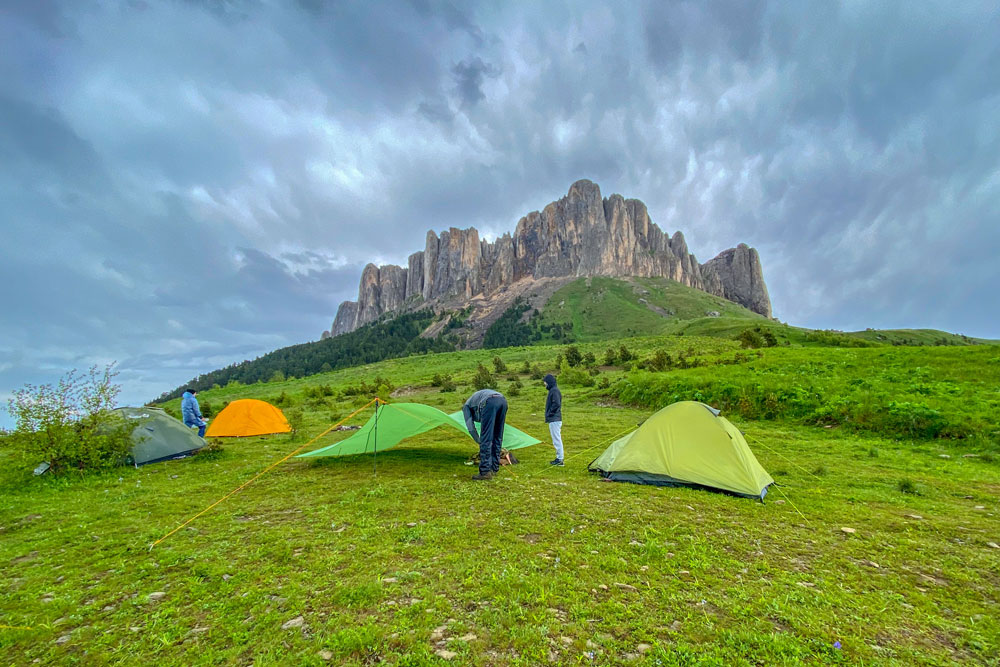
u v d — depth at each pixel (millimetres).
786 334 84000
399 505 7246
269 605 4164
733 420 17266
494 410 9258
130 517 7043
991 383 16281
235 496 8164
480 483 8633
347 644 3457
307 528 6301
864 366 21906
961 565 5082
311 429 17844
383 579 4641
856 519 6648
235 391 54938
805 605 4125
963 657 3396
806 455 11539
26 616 4078
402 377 59094
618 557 5133
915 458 11094
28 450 9891
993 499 7730
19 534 6375
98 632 3811
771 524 6391
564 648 3432
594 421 18109
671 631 3650
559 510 6906
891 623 3857
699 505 7230
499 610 3949
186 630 3797
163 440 12008
